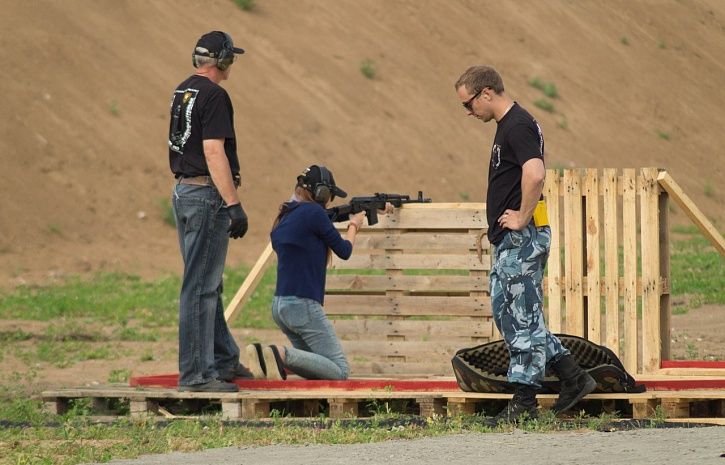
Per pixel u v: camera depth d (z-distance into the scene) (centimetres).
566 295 3700
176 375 3547
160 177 10288
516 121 2742
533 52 15600
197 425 2873
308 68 12669
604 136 14912
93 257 8994
